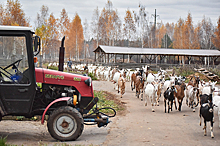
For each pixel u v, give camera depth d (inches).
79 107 300.0
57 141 271.3
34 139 280.1
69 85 291.7
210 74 1107.3
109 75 1065.5
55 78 287.6
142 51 1793.8
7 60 266.8
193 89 498.0
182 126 358.9
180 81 561.0
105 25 2522.1
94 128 343.9
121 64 1635.1
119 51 1728.6
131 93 713.6
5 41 264.5
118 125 361.4
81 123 272.2
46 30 1904.5
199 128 348.5
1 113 268.2
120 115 434.6
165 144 271.6
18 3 1888.5
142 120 395.9
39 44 277.0
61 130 270.7
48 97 289.3
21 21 1914.4
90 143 267.3
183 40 2605.8
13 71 270.4
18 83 271.3
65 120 270.4
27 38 267.4
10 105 270.5
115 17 2481.5
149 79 795.4
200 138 298.7
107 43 2615.7
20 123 356.2
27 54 269.1
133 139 289.3
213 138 299.3
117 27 2522.1
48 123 268.4
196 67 1272.1
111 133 316.2
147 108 503.5
